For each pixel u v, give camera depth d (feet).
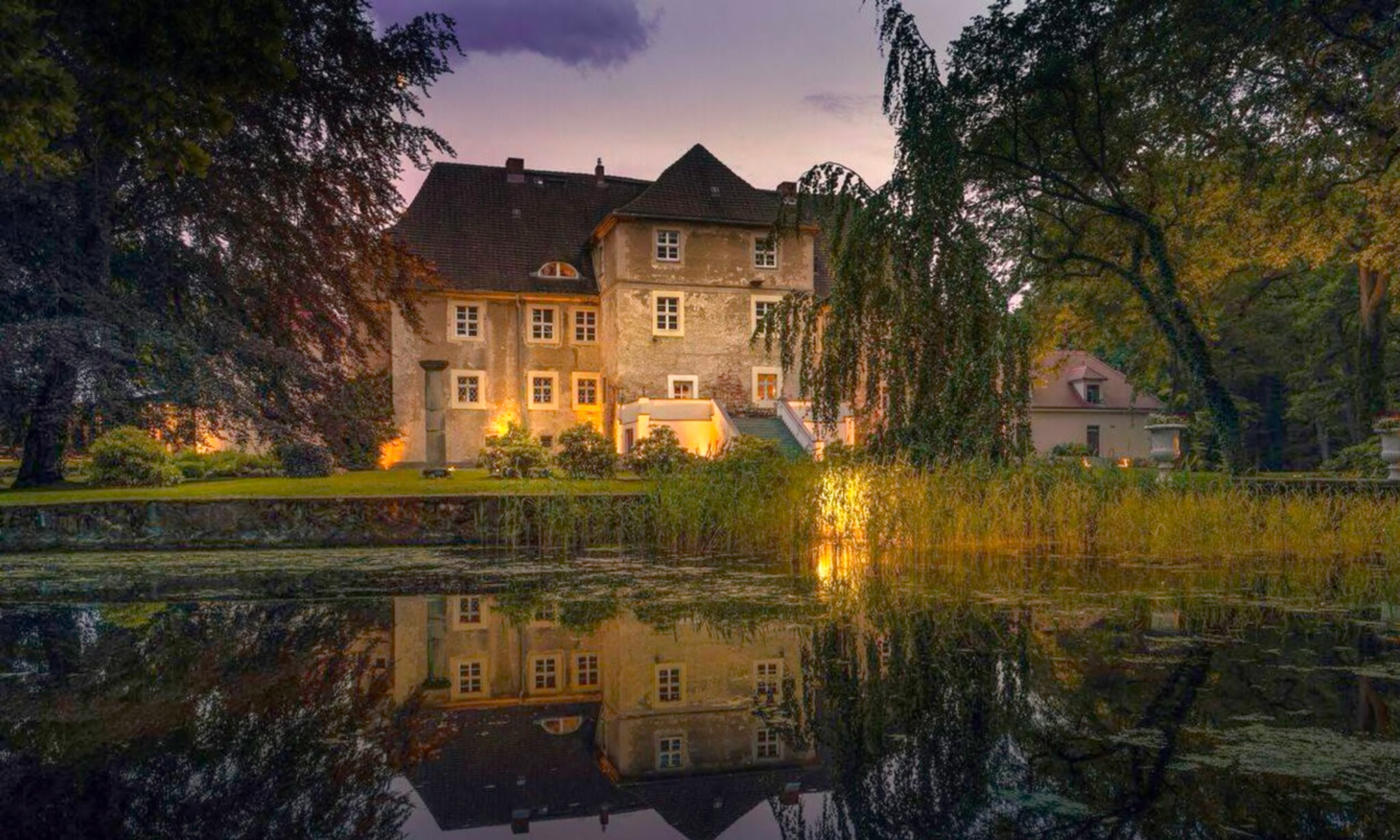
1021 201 45.37
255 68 13.38
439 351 88.58
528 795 7.62
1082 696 10.78
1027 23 42.86
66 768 8.03
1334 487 35.01
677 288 88.43
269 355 42.86
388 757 8.60
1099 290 63.05
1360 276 64.59
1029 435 30.76
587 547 31.63
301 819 6.81
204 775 7.89
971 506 29.50
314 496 33.09
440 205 96.22
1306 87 41.37
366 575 23.85
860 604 18.58
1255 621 16.21
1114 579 22.45
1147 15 40.78
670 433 54.70
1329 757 8.25
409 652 13.82
